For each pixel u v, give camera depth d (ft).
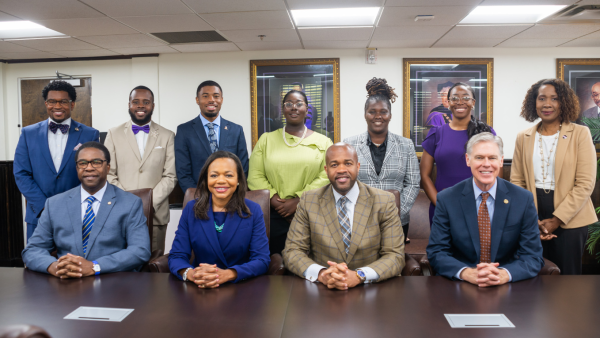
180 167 9.59
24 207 14.05
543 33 13.32
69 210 6.40
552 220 7.47
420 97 15.69
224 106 16.11
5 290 4.76
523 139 8.18
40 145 8.92
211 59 15.99
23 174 8.90
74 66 16.70
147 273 5.55
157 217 9.23
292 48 15.43
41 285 4.97
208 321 3.80
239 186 6.08
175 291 4.72
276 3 10.39
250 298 4.47
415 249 8.59
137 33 13.07
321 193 6.26
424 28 12.73
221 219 6.08
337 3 10.46
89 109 16.83
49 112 9.02
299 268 5.47
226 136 9.90
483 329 3.58
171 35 13.34
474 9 11.27
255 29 12.74
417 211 10.57
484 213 5.81
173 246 5.96
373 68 15.75
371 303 4.27
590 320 3.75
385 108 8.53
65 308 4.17
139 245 6.35
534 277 5.13
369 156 8.68
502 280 4.89
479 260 5.77
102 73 16.60
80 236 6.33
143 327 3.67
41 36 13.42
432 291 4.66
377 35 13.55
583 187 7.30
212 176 5.81
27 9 10.71
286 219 8.93
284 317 3.90
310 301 4.36
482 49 15.53
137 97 9.53
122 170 9.39
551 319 3.78
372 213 6.05
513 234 5.65
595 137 10.38
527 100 8.21
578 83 15.44
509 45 15.05
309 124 15.92
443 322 3.74
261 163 9.30
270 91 15.90
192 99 16.12
